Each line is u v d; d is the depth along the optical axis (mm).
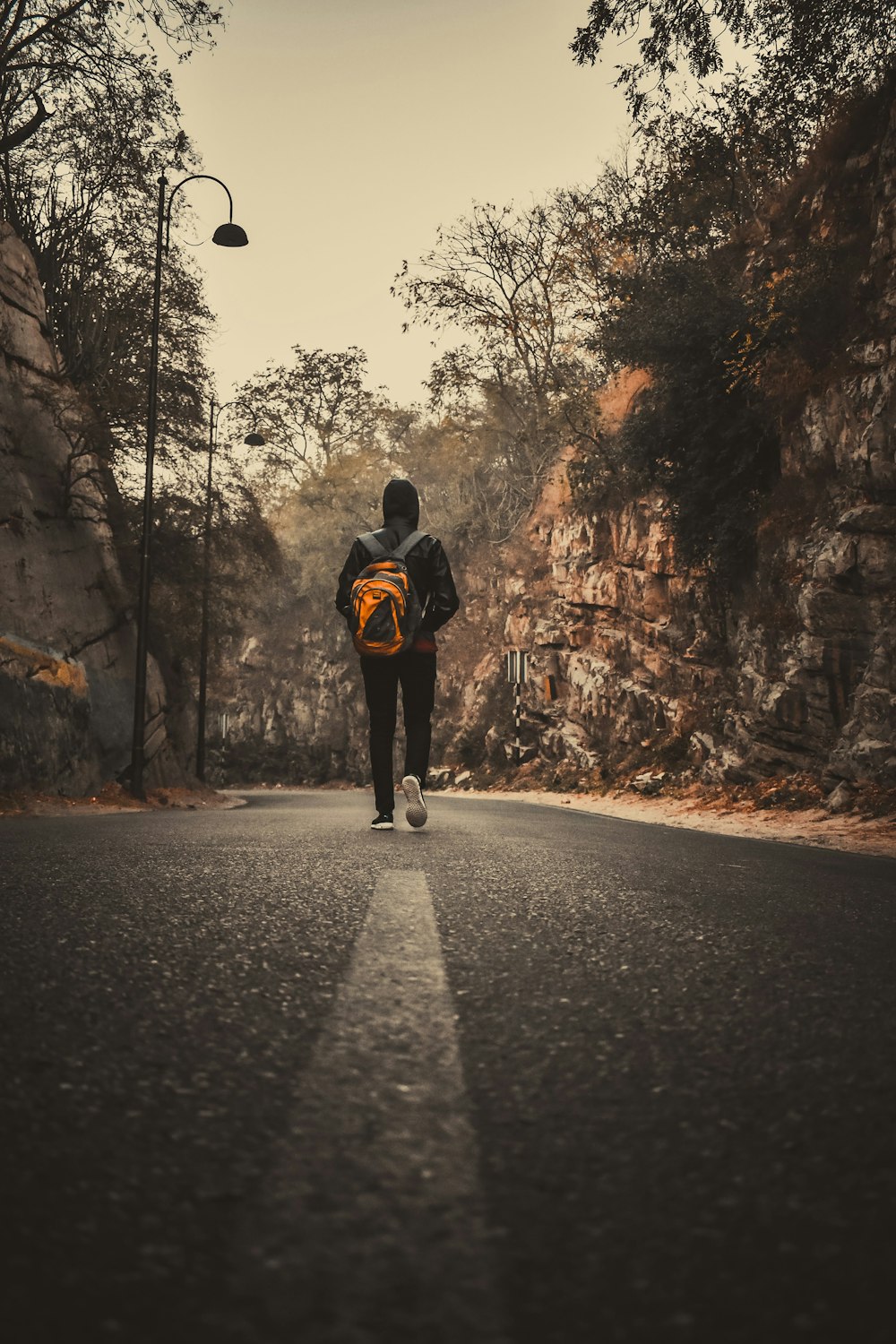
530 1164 1258
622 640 29016
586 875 4441
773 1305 921
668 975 2455
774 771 18219
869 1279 975
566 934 2945
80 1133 1341
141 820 9266
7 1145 1292
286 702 60875
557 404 32562
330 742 58469
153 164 22406
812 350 19109
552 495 37219
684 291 21828
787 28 18266
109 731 20391
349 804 22297
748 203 24000
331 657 59406
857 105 19922
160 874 4082
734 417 21281
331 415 57688
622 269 29047
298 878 3994
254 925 2943
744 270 23094
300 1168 1223
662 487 23078
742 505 21344
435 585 6699
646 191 26125
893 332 16531
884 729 14883
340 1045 1793
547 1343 839
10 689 16656
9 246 19781
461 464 47094
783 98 20469
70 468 19750
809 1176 1244
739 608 22656
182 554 25094
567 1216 1104
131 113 21922
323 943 2713
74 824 8078
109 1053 1717
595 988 2285
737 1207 1144
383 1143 1318
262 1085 1562
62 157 22391
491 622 43031
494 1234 1053
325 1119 1410
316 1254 995
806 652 17266
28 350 19734
